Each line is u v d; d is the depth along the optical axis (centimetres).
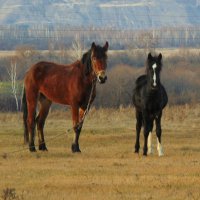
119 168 2223
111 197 1748
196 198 1728
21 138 3372
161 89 2622
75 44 9544
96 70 2600
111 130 3744
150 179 1983
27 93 2819
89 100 2678
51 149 2880
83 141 3253
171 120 4322
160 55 2581
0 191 1838
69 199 1731
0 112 5491
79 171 2162
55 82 2738
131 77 6091
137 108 2712
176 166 2258
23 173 2134
